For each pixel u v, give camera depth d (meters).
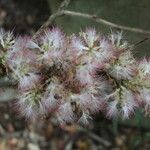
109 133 0.95
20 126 0.94
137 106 0.44
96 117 0.95
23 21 1.01
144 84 0.43
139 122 0.88
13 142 0.93
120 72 0.42
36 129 0.94
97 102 0.43
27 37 0.42
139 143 0.93
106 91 0.43
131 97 0.44
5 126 0.94
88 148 0.94
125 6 0.69
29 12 1.02
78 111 0.43
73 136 0.94
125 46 0.43
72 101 0.42
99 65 0.41
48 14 1.01
